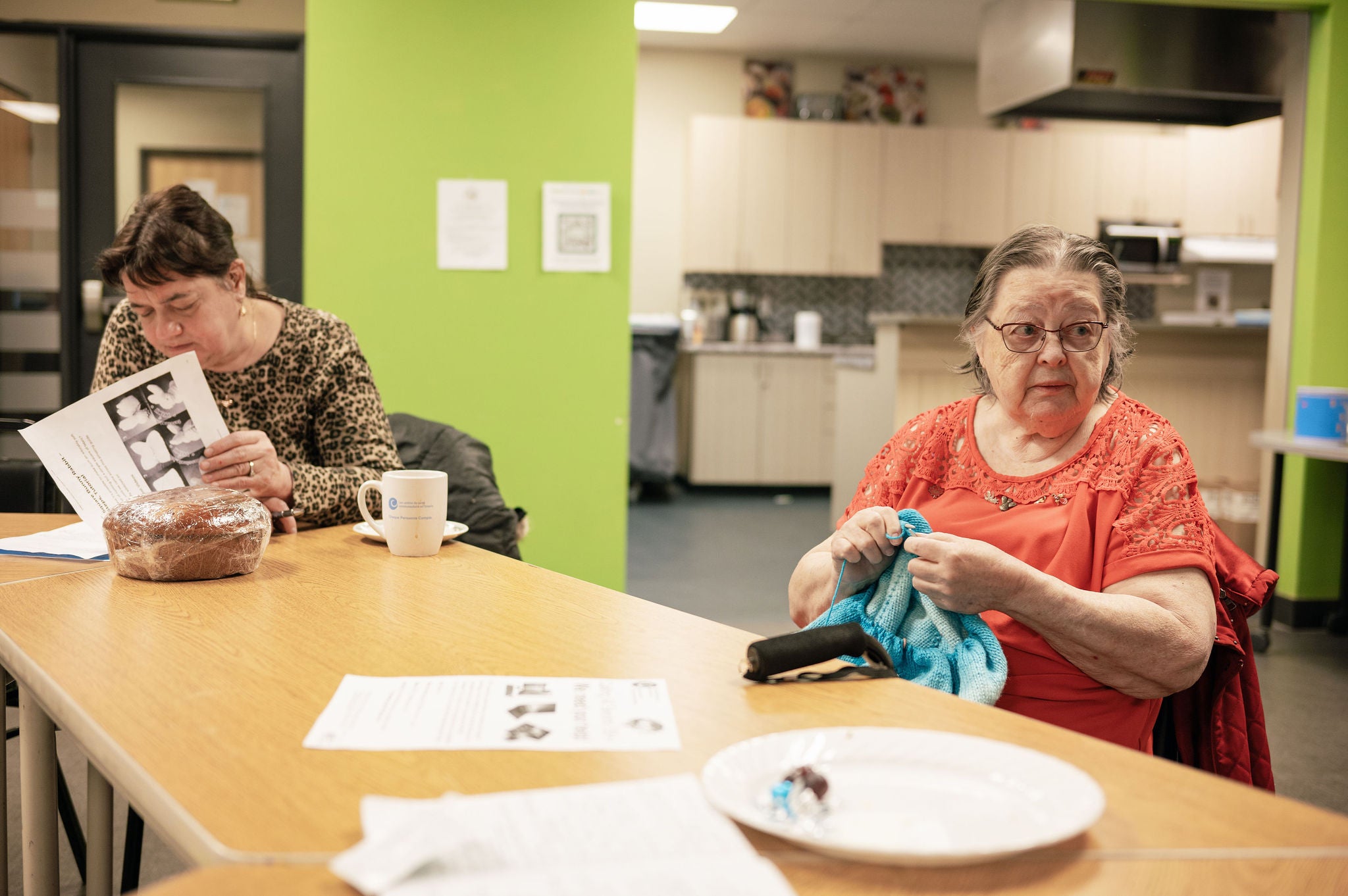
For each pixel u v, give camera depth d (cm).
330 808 62
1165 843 61
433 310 343
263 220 391
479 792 64
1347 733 277
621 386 352
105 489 141
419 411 345
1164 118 521
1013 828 61
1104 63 448
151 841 204
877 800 64
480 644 97
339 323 179
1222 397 512
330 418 175
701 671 91
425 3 334
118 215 386
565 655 94
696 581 449
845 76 731
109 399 141
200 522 119
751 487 757
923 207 718
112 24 367
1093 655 117
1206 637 115
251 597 113
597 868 51
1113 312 133
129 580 120
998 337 132
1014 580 108
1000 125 745
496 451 349
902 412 482
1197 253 714
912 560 113
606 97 342
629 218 347
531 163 342
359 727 75
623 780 67
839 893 54
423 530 136
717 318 744
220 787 64
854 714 81
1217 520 473
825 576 131
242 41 376
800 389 717
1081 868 57
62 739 251
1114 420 132
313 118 332
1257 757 127
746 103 727
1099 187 723
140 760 68
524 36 338
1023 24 487
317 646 95
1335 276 410
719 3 604
